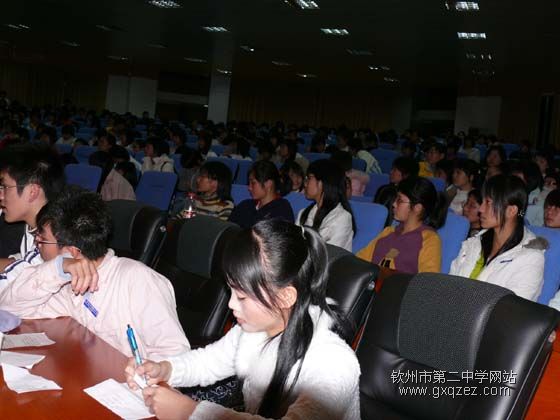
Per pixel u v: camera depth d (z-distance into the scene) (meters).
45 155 2.33
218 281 2.35
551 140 16.34
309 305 1.30
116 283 1.92
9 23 13.77
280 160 8.67
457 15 8.79
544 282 3.00
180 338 1.88
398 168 5.68
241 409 1.54
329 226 3.67
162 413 1.31
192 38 13.27
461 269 3.05
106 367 1.60
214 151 10.61
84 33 14.08
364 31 10.69
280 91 22.70
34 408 1.33
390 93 20.83
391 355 1.61
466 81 16.03
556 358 2.09
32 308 1.96
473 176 5.63
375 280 1.78
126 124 12.43
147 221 2.66
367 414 1.60
